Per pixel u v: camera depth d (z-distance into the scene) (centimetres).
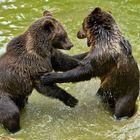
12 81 1344
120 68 1351
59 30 1365
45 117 1386
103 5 1930
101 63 1338
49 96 1366
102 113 1403
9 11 1877
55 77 1339
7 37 1691
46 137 1303
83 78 1353
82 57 1455
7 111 1302
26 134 1313
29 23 1789
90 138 1296
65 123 1361
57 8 1903
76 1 1959
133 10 1889
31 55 1348
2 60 1375
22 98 1376
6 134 1308
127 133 1311
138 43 1669
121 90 1378
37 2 1948
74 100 1390
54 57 1402
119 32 1376
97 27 1363
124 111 1371
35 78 1356
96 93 1458
